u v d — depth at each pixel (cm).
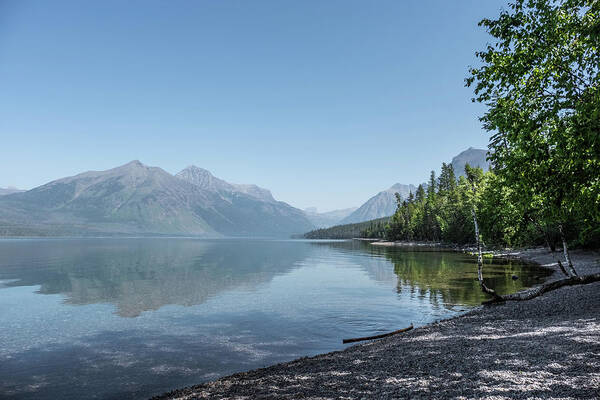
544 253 5881
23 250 13050
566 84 1054
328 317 2319
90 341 1894
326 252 11550
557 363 940
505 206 2327
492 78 1257
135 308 2789
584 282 1655
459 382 890
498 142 1459
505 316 1769
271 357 1573
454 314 2192
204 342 1842
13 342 1888
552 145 1117
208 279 4653
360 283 3931
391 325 2052
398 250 11000
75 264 7294
